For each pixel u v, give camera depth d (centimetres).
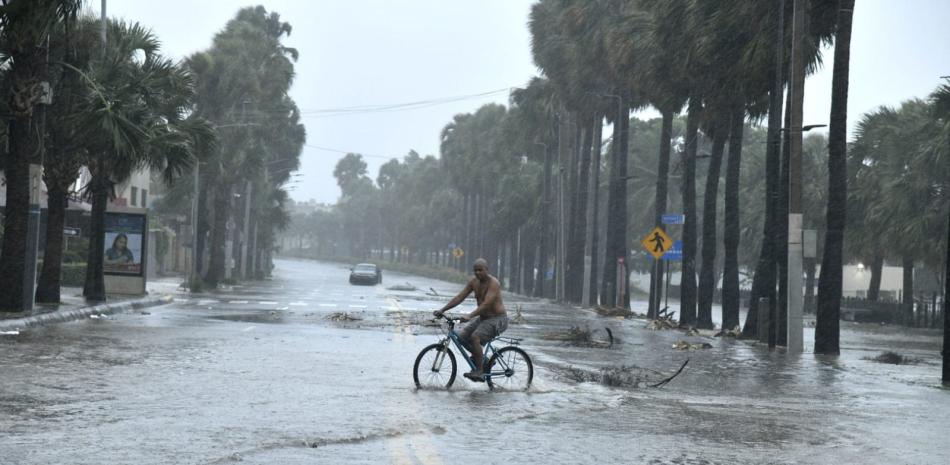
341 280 14425
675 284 15825
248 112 9731
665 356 3531
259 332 3862
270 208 13962
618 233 8144
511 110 12538
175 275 12425
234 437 1524
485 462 1405
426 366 2255
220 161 9119
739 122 5509
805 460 1523
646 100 7500
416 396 2102
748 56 4594
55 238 4788
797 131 3941
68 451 1378
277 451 1430
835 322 4078
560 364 3017
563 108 10644
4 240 4022
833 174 4112
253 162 10006
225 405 1869
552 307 8181
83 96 4588
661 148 7062
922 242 7206
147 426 1603
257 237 15225
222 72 9200
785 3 4325
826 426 1917
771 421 1955
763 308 4500
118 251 6353
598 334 4659
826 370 3262
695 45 5025
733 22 4644
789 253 3981
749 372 3086
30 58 3972
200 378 2288
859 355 4106
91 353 2762
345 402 1964
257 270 13762
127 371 2372
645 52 6275
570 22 8319
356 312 5612
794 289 3966
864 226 7925
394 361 2856
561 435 1669
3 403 1797
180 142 4819
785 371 3172
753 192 10694
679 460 1481
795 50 3922
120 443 1449
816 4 4459
